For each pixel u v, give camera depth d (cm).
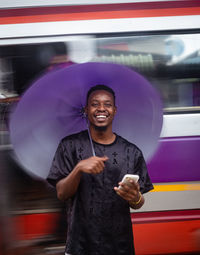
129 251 170
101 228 164
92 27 235
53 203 241
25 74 235
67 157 172
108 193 166
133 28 237
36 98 193
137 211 242
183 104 245
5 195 238
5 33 232
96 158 154
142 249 242
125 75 190
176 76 243
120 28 236
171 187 244
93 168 151
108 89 177
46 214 241
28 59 234
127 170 170
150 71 242
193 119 243
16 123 200
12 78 235
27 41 233
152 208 243
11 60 234
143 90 196
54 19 233
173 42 241
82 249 166
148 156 208
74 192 163
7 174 238
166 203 244
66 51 235
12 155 237
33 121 200
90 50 237
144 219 243
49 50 235
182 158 243
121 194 154
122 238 168
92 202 164
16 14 231
